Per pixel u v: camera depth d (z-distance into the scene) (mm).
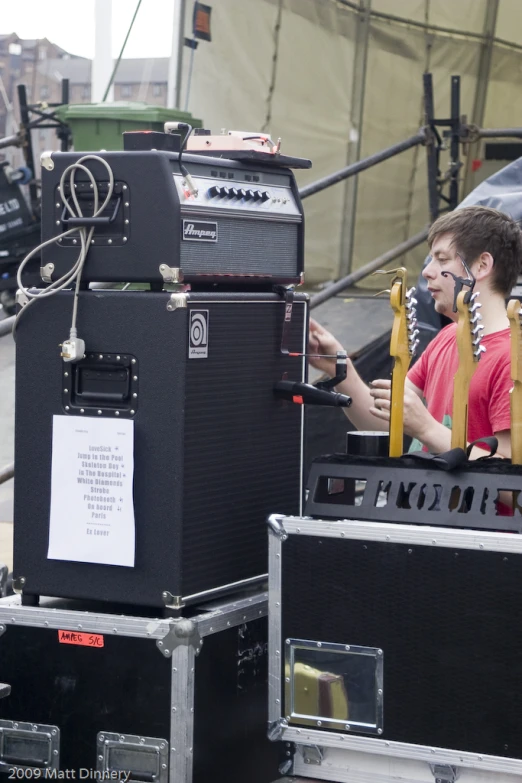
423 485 2191
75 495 2410
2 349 7484
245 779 2570
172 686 2342
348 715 2219
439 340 2928
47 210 2426
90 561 2400
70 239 2398
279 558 2271
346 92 9109
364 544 2188
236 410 2457
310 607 2248
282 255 2650
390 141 9484
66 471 2414
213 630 2404
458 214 2672
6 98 9852
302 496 2725
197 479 2348
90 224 2342
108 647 2402
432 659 2133
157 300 2295
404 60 9352
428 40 9438
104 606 2533
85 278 2383
